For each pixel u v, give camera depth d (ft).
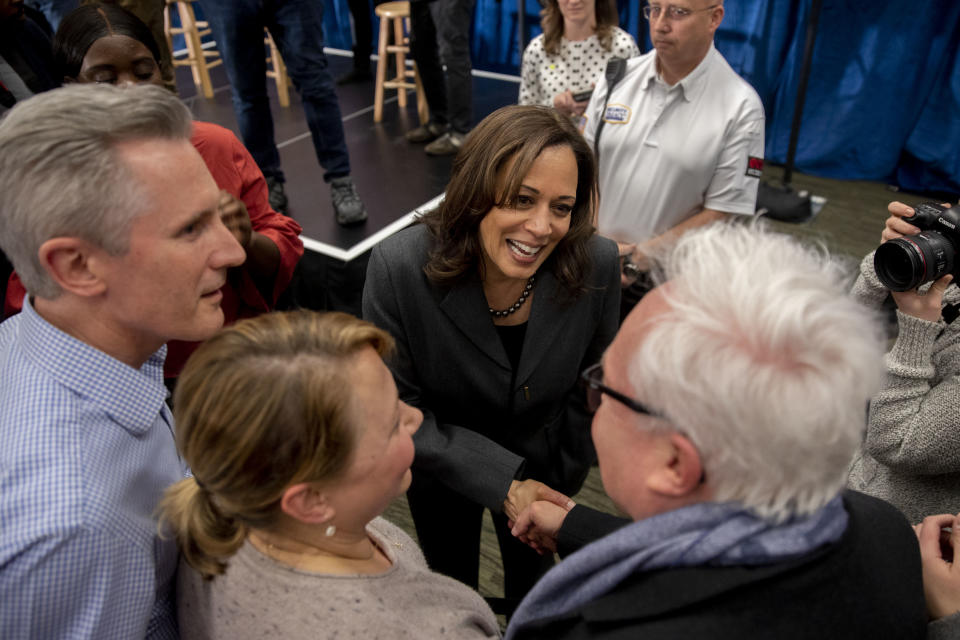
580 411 4.73
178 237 2.51
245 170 5.26
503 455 4.18
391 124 15.70
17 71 6.04
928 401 3.44
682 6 5.79
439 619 2.31
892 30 13.12
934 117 13.44
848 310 1.80
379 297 4.11
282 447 1.90
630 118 6.69
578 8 8.34
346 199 10.82
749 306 1.74
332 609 2.10
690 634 1.70
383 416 2.10
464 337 4.15
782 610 1.72
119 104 2.35
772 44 14.39
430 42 13.46
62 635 2.12
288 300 10.31
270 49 19.11
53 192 2.24
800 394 1.65
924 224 3.60
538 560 5.38
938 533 2.47
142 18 9.61
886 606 1.87
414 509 5.09
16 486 2.11
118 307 2.54
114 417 2.48
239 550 2.22
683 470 1.83
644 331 1.91
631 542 1.85
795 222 12.89
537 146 3.45
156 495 2.60
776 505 1.75
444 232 3.90
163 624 2.59
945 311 3.54
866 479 4.10
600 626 1.85
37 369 2.43
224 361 1.94
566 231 3.84
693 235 2.09
